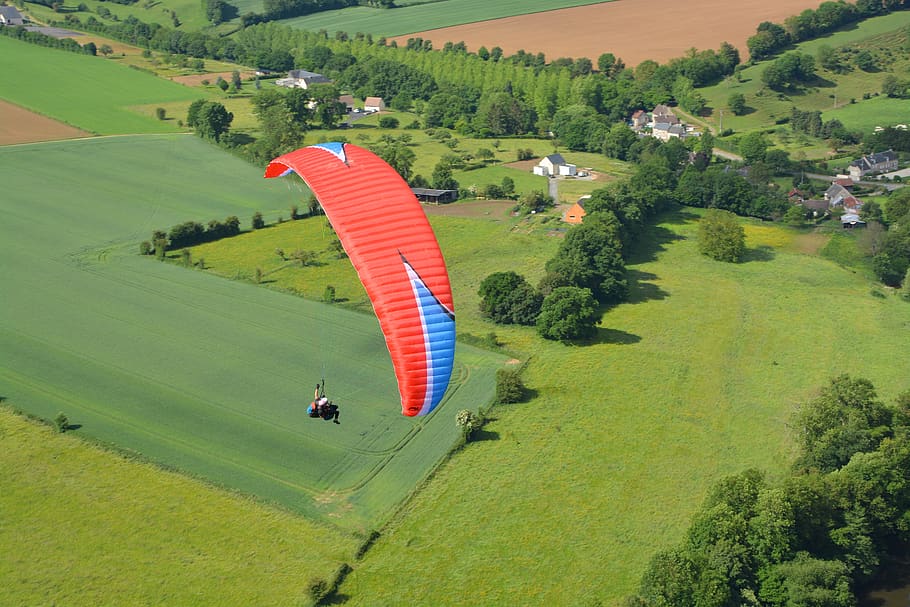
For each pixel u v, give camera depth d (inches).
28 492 2107.5
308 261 3718.0
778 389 2701.8
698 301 3415.4
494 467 2252.7
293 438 2381.9
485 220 4421.8
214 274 3585.1
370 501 2111.2
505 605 1782.7
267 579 1838.1
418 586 1830.7
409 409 1226.6
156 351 2874.0
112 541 1946.4
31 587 1807.3
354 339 3002.0
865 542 1888.5
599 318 3243.1
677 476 2224.4
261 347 2923.2
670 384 2716.5
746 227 4397.1
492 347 2960.1
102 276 3526.1
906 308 3358.8
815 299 3449.8
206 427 2425.0
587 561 1910.7
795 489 1887.3
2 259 3654.0
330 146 1396.4
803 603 1723.7
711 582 1716.3
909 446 2063.2
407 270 1211.2
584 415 2516.0
